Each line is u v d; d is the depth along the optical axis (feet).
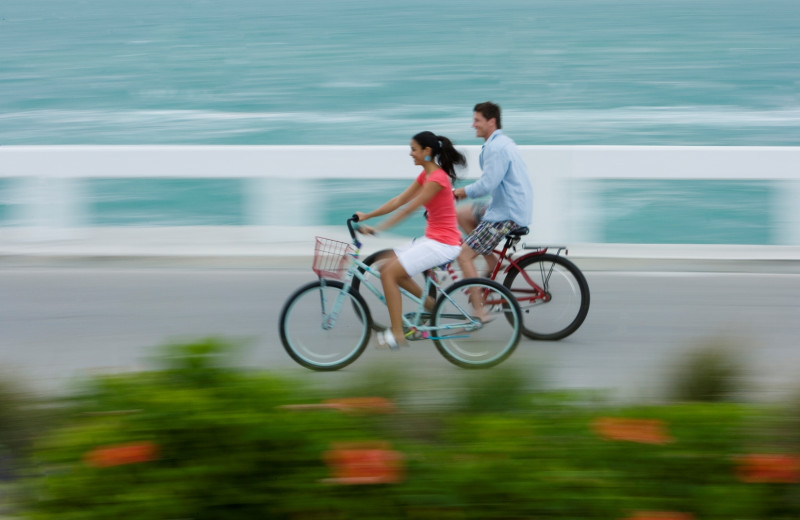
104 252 76.84
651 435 24.50
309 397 26.61
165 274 70.69
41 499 23.62
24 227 78.13
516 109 278.46
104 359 50.78
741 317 58.65
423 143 48.39
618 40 535.19
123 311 60.54
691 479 23.84
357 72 390.83
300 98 311.68
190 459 23.39
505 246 53.88
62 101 310.24
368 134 229.86
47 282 68.23
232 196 140.67
